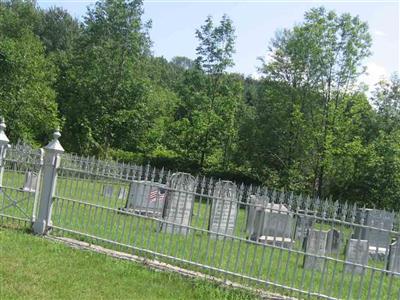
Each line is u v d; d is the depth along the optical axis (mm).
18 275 7461
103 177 11289
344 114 39875
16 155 11281
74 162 11211
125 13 46875
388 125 46062
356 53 40094
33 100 40125
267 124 43469
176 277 8828
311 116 41562
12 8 62594
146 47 48875
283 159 43438
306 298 8547
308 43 41094
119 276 8453
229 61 44594
